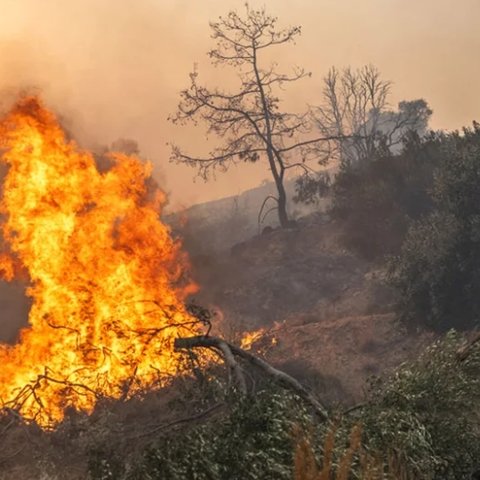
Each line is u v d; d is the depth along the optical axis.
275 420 7.73
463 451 8.23
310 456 6.56
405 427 8.21
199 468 7.38
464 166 26.58
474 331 24.50
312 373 23.44
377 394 9.20
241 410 8.02
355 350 28.00
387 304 35.03
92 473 8.47
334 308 38.44
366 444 7.83
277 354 29.97
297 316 38.22
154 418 10.67
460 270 25.55
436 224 27.14
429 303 26.34
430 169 39.06
